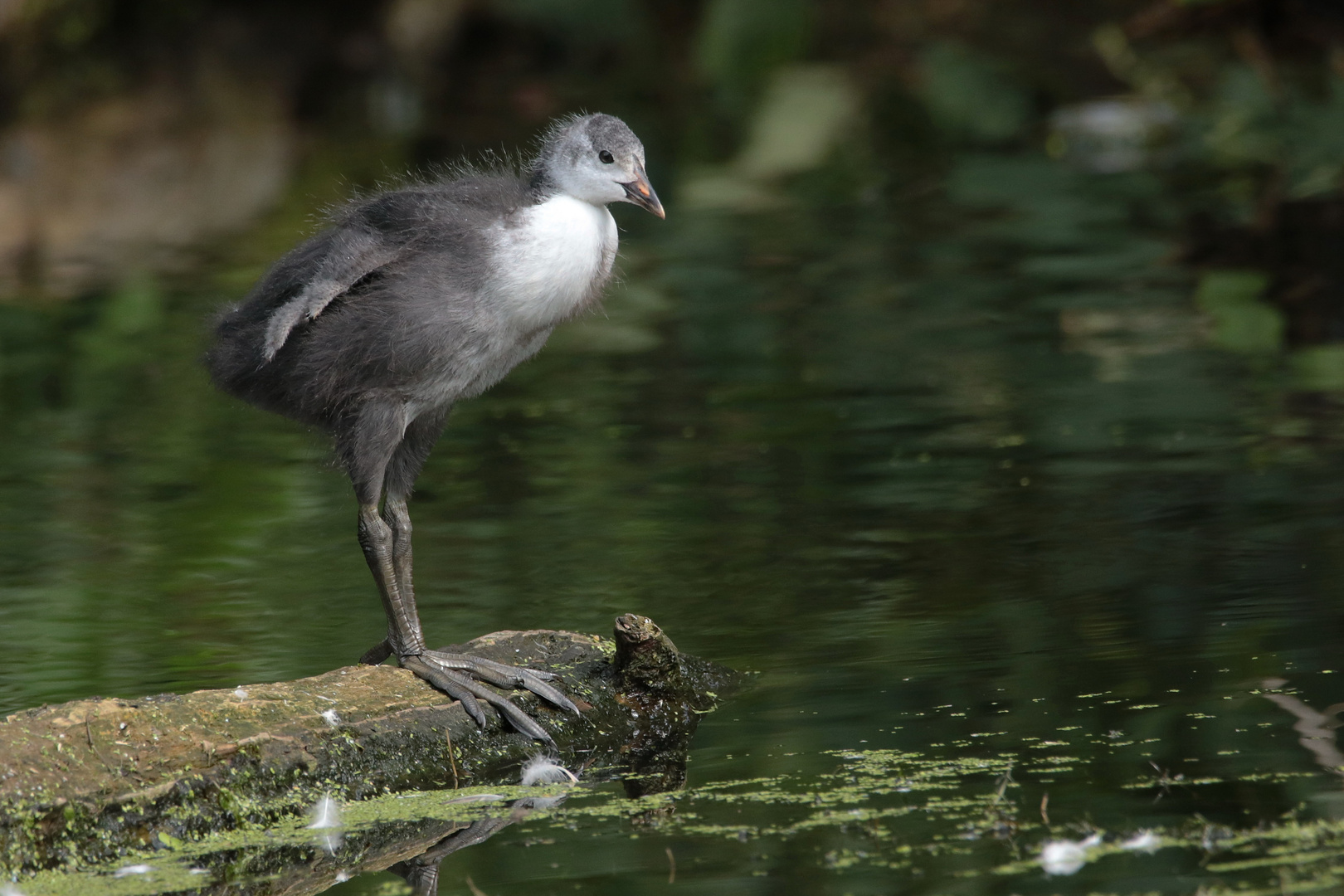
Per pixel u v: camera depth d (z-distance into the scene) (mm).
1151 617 9883
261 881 7332
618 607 10617
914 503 12508
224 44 33625
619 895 6941
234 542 12312
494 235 8945
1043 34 31938
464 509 12828
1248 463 12922
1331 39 28797
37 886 7309
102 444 14891
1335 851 6902
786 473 13414
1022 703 8758
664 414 15273
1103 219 22078
